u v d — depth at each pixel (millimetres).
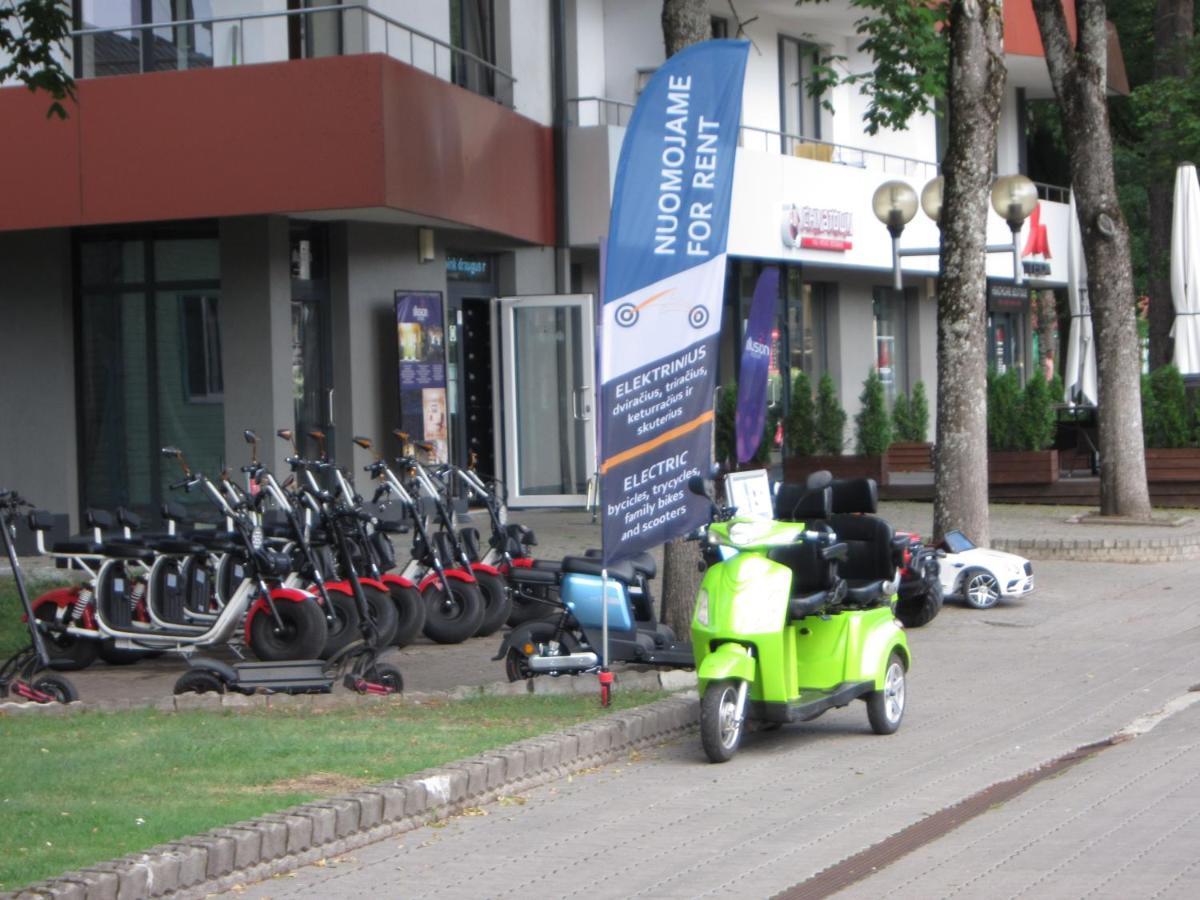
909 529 29641
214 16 24922
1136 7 54906
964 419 24219
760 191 34344
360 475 26891
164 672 16875
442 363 28562
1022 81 47938
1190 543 27203
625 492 14414
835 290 42281
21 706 14008
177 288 26438
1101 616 21469
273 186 23906
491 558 19328
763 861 9758
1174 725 13867
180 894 8961
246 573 16016
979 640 19625
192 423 26359
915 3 26641
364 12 25828
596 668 14844
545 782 11969
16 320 26875
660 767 12555
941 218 24500
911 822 10641
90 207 24469
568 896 9117
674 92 14375
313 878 9523
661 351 14438
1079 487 33062
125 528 16703
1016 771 12180
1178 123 41406
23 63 20531
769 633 12531
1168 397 33781
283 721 13438
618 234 14328
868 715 13836
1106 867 9320
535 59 30969
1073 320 37969
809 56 40031
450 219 25953
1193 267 35219
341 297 26812
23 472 26922
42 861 8984
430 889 9273
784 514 15031
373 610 16844
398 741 12438
